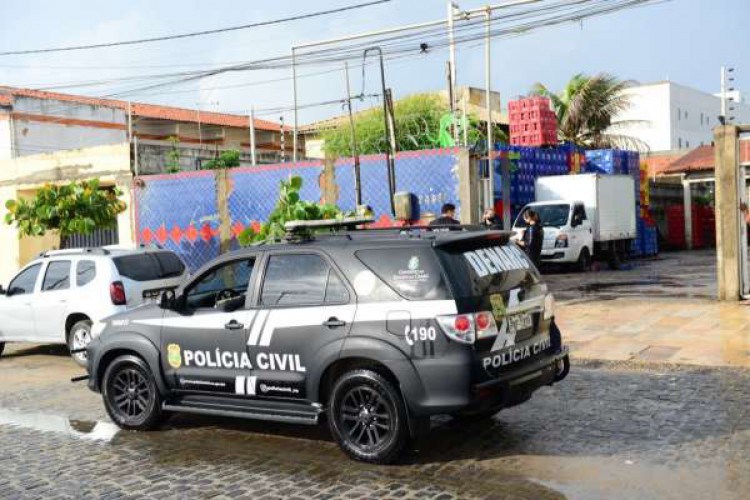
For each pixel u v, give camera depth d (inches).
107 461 262.4
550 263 842.2
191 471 246.8
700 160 1258.6
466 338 226.8
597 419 279.0
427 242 239.6
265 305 264.8
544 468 230.4
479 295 234.1
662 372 347.9
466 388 225.8
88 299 439.2
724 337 416.5
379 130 1318.9
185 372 282.0
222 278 283.7
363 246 249.8
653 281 711.1
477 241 249.9
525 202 900.6
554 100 1462.8
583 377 346.0
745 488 207.0
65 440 291.4
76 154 810.8
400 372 232.4
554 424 275.4
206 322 276.4
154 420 293.9
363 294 244.5
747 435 252.4
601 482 216.4
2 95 1317.7
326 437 278.4
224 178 695.1
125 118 1510.8
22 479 246.1
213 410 277.9
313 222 274.8
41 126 1341.0
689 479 215.3
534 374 246.5
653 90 2630.4
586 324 481.1
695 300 557.0
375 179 626.2
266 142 1900.8
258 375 264.1
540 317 257.8
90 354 306.7
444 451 251.6
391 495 214.8
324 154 1411.2
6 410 346.3
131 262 450.0
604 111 1455.5
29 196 862.5
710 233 1323.8
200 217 708.7
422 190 609.0
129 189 757.9
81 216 610.9
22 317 463.2
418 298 234.2
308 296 256.5
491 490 214.7
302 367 253.3
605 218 896.3
